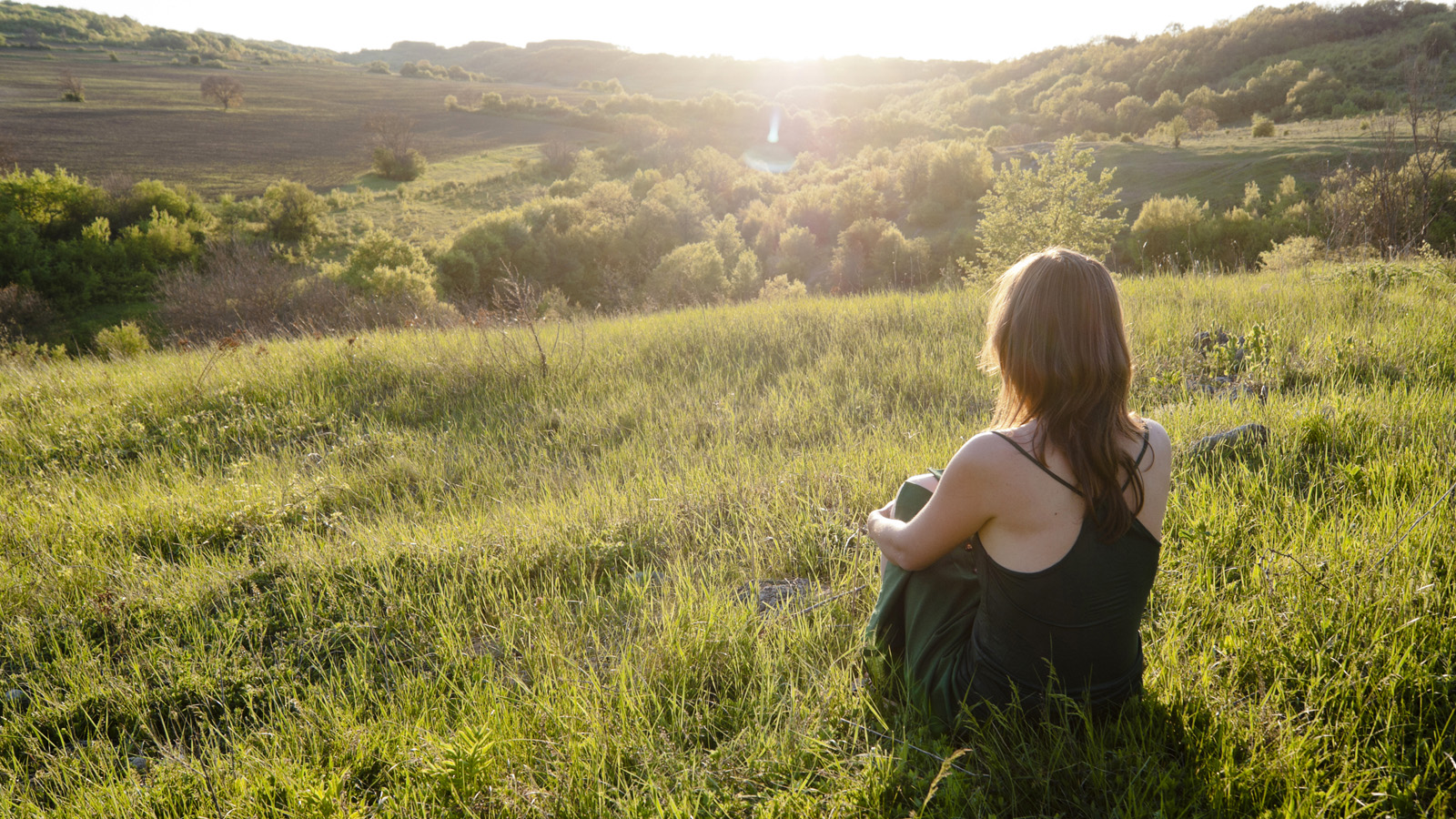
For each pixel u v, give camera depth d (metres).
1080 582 1.64
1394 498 3.00
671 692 2.34
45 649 3.17
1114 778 1.77
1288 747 1.78
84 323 47.53
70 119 106.19
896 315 8.16
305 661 2.91
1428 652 2.00
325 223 72.56
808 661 2.44
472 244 60.16
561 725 2.19
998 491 1.61
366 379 7.34
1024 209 22.20
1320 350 5.39
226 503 4.64
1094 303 1.55
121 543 4.23
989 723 1.83
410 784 2.02
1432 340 5.32
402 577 3.45
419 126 135.38
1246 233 43.31
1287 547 2.70
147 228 58.41
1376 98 90.00
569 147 124.69
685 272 51.72
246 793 2.07
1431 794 1.67
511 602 3.14
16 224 52.06
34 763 2.47
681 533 3.70
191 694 2.72
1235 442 3.70
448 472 5.30
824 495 3.83
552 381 7.11
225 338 9.49
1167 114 119.25
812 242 74.38
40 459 5.87
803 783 1.85
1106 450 1.55
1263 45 136.25
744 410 5.87
